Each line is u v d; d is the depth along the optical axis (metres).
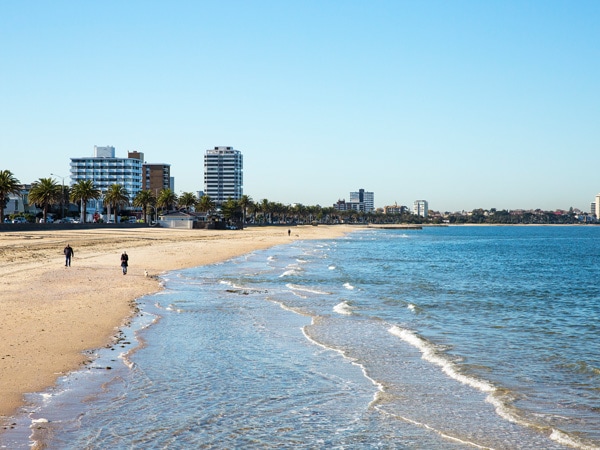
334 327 27.09
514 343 24.58
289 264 68.88
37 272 45.62
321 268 64.81
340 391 16.73
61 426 13.27
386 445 12.67
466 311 34.28
